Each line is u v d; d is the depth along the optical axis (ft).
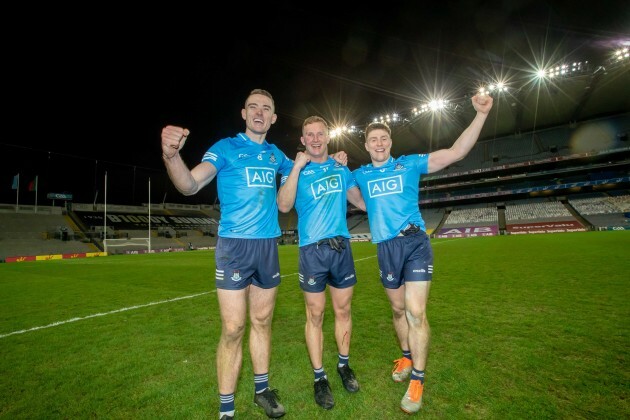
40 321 17.72
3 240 97.76
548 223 122.42
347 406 8.52
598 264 30.30
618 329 12.88
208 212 175.42
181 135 7.19
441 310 16.88
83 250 106.22
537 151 150.10
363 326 14.98
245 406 8.80
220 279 8.41
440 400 8.48
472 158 166.09
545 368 9.90
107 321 17.39
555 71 102.68
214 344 13.32
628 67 97.25
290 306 19.88
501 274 27.68
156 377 10.46
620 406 7.91
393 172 10.48
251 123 9.27
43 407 8.87
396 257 9.99
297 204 10.49
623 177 125.59
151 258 72.95
